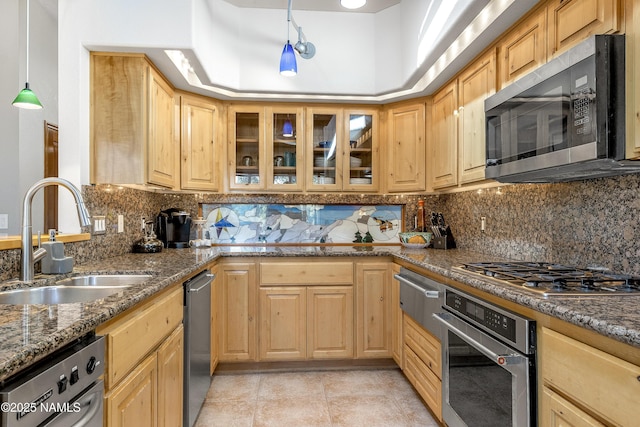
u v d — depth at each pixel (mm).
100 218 2252
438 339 1990
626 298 1193
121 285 1736
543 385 1192
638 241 1471
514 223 2299
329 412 2225
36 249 1668
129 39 2084
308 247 3275
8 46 3025
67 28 2072
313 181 3094
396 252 2777
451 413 1819
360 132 3154
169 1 2111
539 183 2014
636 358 861
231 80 2766
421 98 2984
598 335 976
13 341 792
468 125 2314
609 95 1224
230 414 2195
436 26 2184
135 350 1268
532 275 1534
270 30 2871
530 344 1234
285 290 2807
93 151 2145
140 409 1311
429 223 3396
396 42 2824
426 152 2963
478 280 1537
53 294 1551
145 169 2189
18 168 3010
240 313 2781
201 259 2273
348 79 2914
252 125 3086
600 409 943
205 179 2904
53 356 890
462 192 3020
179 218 3020
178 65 2354
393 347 2814
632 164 1281
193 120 2836
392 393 2473
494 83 2014
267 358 2797
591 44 1231
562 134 1368
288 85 2867
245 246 3342
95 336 1053
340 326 2838
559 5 1521
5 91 3010
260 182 3055
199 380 2113
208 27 2443
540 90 1491
